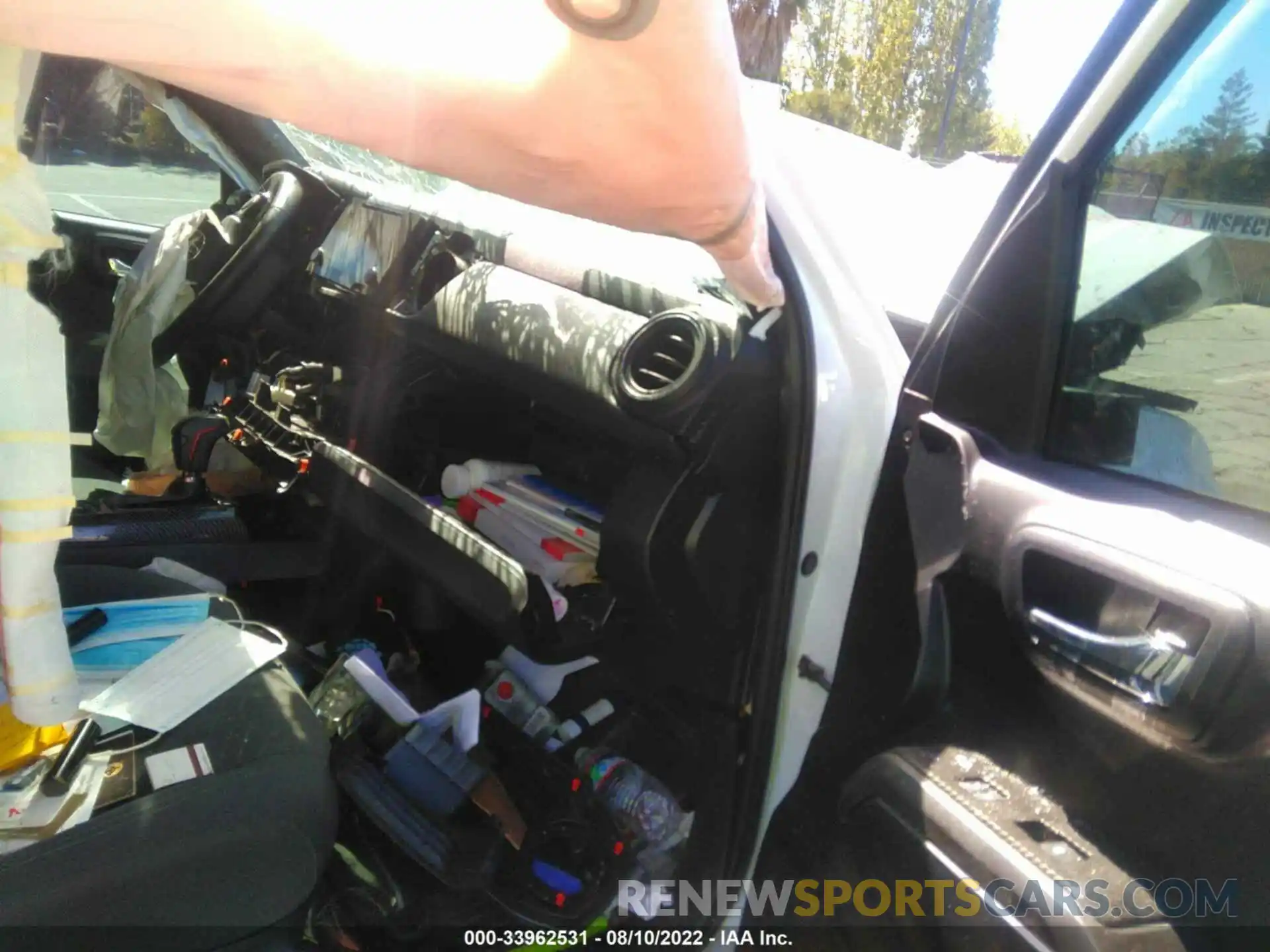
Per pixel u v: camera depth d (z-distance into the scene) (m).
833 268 1.56
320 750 1.34
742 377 1.48
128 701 1.36
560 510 1.83
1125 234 1.36
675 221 1.24
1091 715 1.22
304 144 2.40
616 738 1.84
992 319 1.48
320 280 2.21
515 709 1.89
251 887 1.19
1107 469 1.39
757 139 1.50
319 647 2.13
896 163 2.44
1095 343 1.41
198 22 0.91
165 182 2.55
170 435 2.48
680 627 1.63
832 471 1.55
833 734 1.62
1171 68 1.27
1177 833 1.13
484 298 1.81
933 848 1.28
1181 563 1.12
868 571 1.61
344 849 1.57
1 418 1.04
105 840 1.12
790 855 1.60
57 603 1.14
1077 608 1.24
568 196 1.21
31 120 1.90
